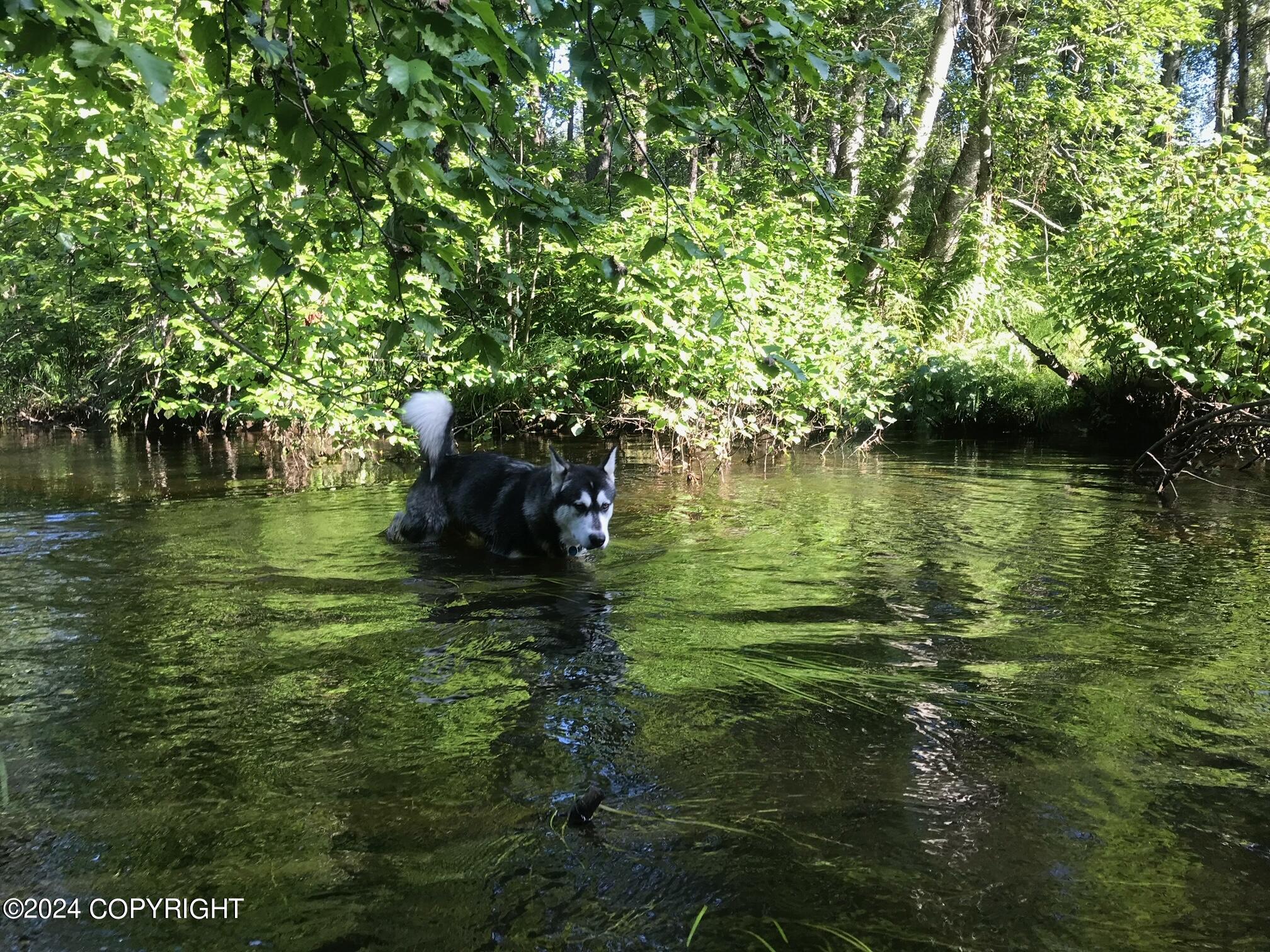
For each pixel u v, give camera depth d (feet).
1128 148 43.32
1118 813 7.08
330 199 11.00
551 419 41.09
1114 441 38.50
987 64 58.08
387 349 8.95
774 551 17.87
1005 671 10.59
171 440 44.09
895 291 49.42
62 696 9.75
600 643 11.81
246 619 12.98
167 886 6.07
